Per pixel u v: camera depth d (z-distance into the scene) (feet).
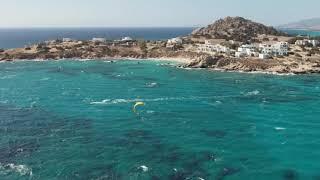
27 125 293.84
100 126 293.84
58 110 344.49
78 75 567.18
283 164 224.53
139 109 351.67
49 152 235.20
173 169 212.64
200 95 421.18
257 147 251.60
